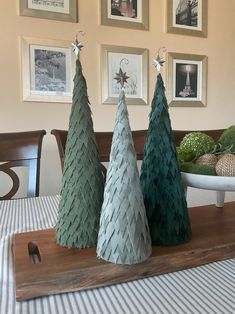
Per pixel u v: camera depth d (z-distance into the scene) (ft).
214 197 3.67
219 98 7.97
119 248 1.55
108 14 6.61
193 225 2.18
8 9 5.83
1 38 5.82
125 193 1.56
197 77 7.63
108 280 1.52
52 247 1.78
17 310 1.32
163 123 1.83
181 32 7.36
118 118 1.60
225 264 1.74
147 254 1.60
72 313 1.28
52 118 6.31
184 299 1.37
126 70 6.86
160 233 1.77
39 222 2.53
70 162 1.78
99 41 6.58
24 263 1.60
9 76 5.94
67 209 1.78
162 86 1.88
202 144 2.29
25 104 6.09
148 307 1.31
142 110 7.07
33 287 1.42
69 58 6.34
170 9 7.19
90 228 1.76
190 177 2.01
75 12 6.32
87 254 1.67
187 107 7.56
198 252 1.71
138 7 6.88
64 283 1.46
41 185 6.31
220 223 2.23
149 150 1.83
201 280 1.55
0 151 4.11
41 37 6.10
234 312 1.27
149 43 7.06
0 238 2.12
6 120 5.98
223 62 7.96
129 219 1.56
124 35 6.80
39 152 4.23
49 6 6.12
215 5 7.75
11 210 2.92
